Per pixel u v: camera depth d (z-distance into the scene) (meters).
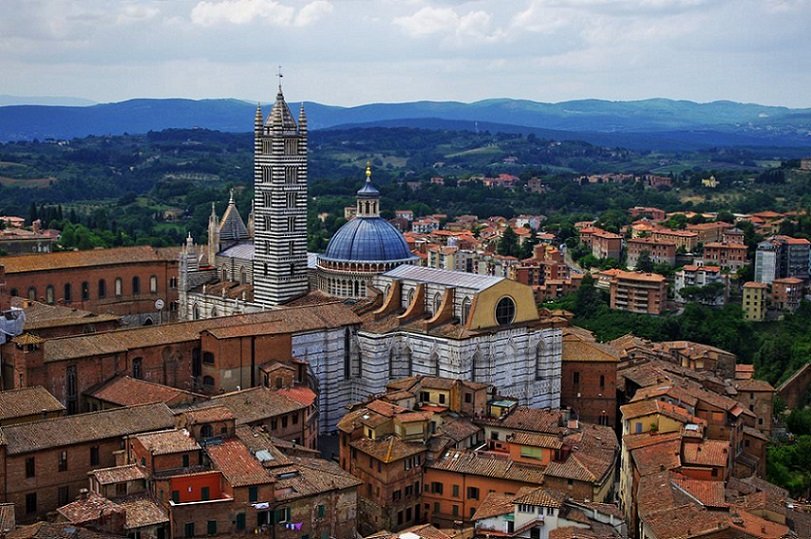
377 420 172.50
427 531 145.12
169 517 138.12
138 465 147.75
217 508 140.75
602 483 160.00
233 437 156.00
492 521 144.88
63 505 152.25
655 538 138.88
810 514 154.75
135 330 193.88
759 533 136.62
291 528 146.75
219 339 192.12
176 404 173.62
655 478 158.12
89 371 182.50
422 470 170.62
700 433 179.50
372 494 167.50
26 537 125.25
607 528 140.75
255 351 197.00
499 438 183.00
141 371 190.00
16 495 148.25
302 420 183.00
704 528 135.62
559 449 167.12
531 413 187.62
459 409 189.88
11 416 159.38
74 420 157.88
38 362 175.25
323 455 195.12
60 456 152.50
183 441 149.38
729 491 160.50
